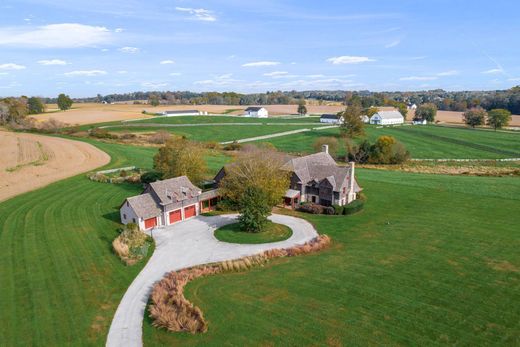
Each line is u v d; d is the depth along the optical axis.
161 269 41.78
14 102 184.62
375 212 59.69
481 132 163.50
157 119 199.38
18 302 34.94
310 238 49.97
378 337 29.02
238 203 59.06
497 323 30.42
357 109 146.62
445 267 40.28
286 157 68.56
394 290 35.81
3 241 48.41
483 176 85.81
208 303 34.56
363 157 106.56
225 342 29.03
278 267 41.72
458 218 55.56
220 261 43.56
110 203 63.91
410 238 48.56
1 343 29.31
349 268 40.66
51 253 45.06
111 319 32.62
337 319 31.44
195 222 57.41
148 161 97.88
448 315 31.61
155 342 29.53
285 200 64.50
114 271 41.09
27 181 78.00
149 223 54.75
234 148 121.75
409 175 85.62
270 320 31.59
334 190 60.25
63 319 32.50
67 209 60.81
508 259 41.81
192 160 70.19
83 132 154.25
